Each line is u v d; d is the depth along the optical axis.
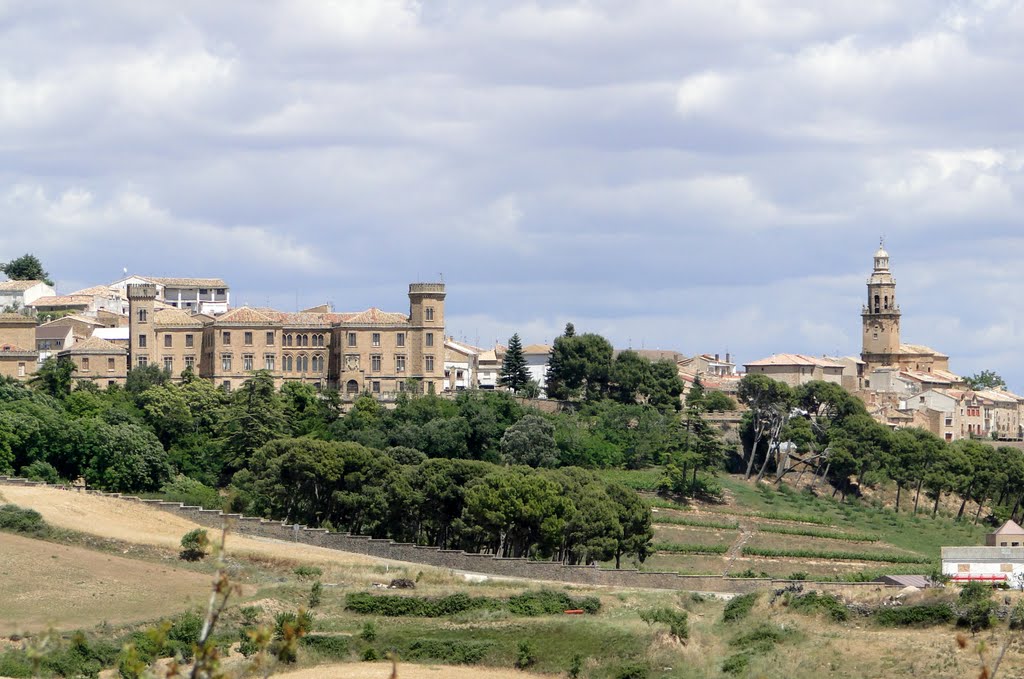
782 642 184.38
